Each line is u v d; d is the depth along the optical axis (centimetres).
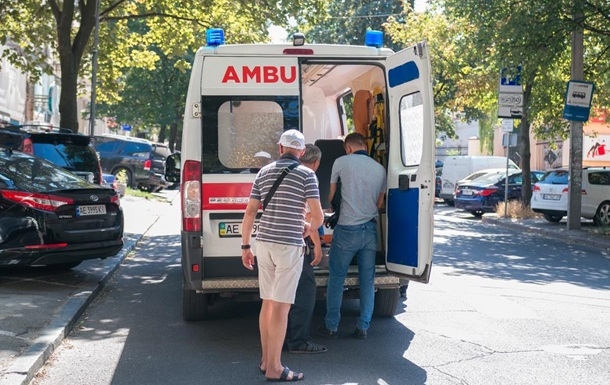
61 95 1692
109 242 1024
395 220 754
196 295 816
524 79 2059
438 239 1797
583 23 1855
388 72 771
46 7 2017
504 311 900
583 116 1917
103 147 3100
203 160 745
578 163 1983
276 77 754
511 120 2388
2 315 791
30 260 942
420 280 710
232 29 2094
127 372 645
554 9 1766
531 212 2420
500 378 625
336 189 740
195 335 781
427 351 712
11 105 3259
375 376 629
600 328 813
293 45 757
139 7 2177
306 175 620
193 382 614
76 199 980
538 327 815
